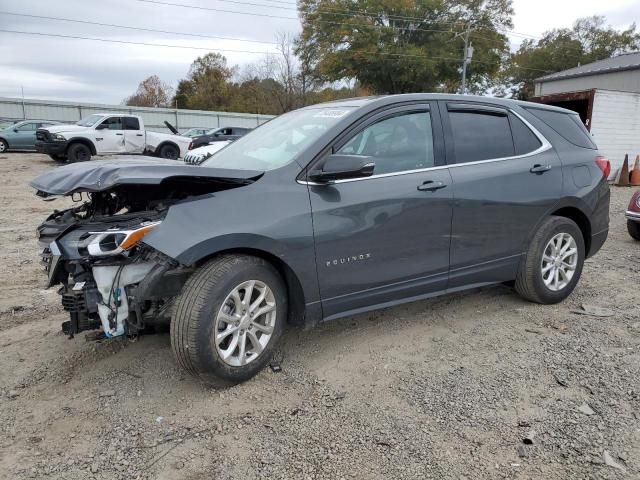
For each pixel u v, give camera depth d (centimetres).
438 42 3872
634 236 733
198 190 331
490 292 496
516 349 376
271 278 323
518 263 436
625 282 534
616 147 1577
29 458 259
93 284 300
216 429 282
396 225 359
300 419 291
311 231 326
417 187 368
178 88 6706
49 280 315
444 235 384
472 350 375
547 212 441
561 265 459
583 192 462
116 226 300
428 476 246
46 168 1781
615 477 242
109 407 303
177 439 274
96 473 249
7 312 454
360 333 404
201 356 295
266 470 251
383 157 364
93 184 299
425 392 318
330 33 3812
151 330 328
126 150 2062
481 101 426
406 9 3725
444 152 391
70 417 294
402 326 417
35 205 1062
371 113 363
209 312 295
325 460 258
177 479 245
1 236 759
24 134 2428
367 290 357
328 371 345
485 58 3938
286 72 4334
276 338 333
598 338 392
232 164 376
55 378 337
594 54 5319
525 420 288
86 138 1952
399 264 366
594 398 308
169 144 2194
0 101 3303
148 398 312
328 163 321
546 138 455
